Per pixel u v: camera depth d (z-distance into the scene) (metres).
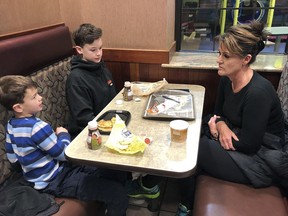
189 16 2.15
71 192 1.23
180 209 1.45
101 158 1.03
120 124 1.19
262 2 2.02
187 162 1.00
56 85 1.72
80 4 1.95
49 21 1.88
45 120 1.60
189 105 1.44
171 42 2.09
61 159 1.26
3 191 1.20
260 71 1.80
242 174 1.24
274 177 1.20
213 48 2.21
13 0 1.53
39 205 1.13
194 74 1.96
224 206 1.11
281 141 1.35
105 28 1.97
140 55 1.97
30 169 1.22
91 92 1.64
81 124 1.55
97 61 1.65
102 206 1.36
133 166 0.98
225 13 2.10
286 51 2.06
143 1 1.81
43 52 1.65
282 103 1.64
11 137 1.22
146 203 1.72
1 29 1.46
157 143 1.12
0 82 1.18
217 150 1.30
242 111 1.30
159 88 1.67
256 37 1.18
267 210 1.09
